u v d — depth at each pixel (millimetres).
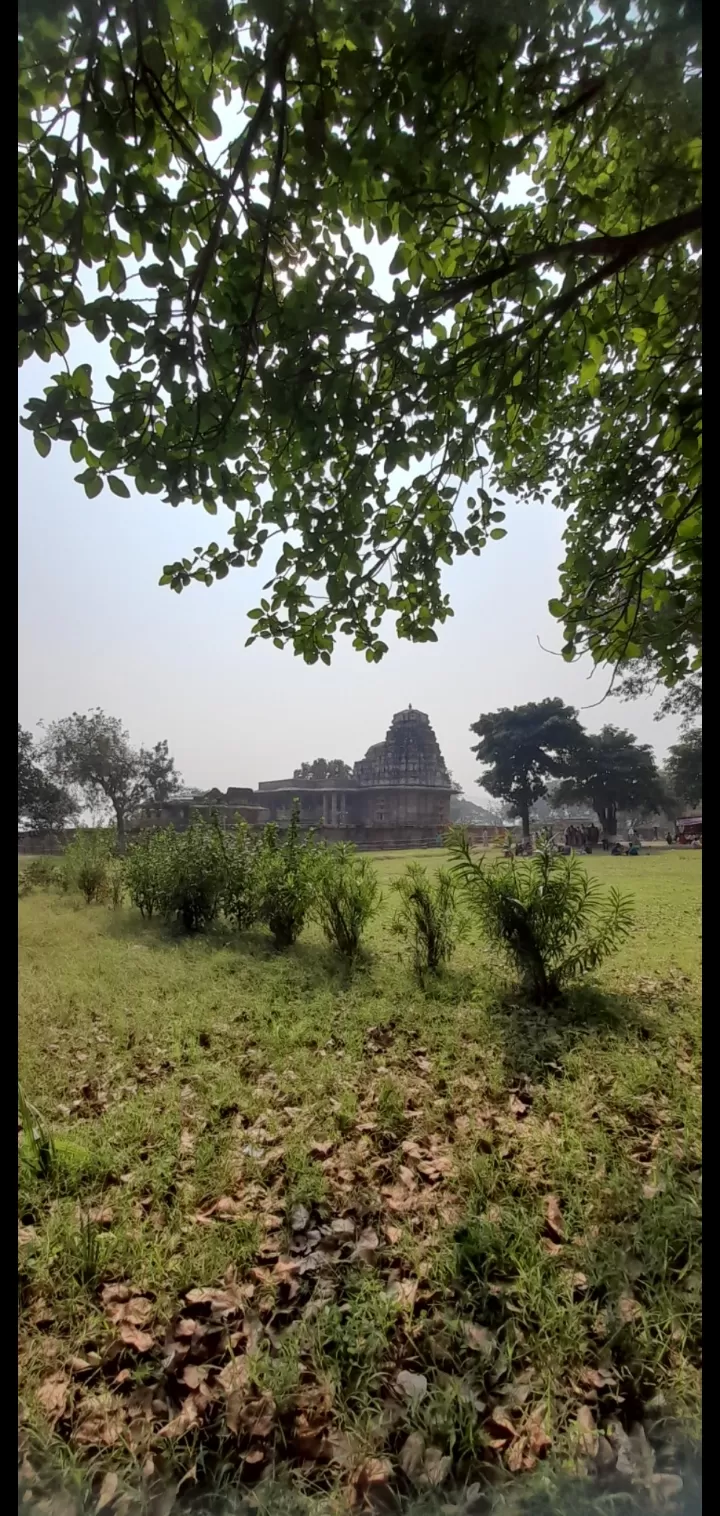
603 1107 3045
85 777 15352
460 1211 2346
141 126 2492
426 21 2123
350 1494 1465
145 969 5969
